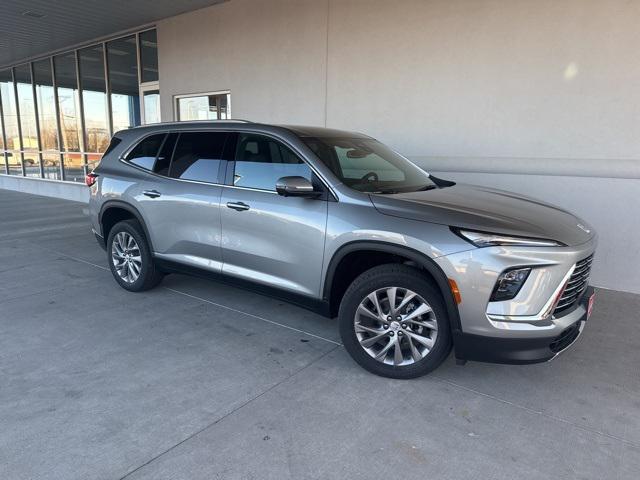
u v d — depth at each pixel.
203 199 4.15
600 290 5.33
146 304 4.69
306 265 3.56
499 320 2.85
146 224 4.65
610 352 3.78
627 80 5.02
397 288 3.17
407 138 6.53
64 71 12.80
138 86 10.55
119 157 5.01
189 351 3.68
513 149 5.75
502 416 2.89
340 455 2.51
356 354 3.36
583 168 5.32
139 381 3.23
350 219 3.31
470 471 2.41
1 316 4.35
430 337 3.14
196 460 2.46
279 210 3.65
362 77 6.81
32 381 3.21
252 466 2.42
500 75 5.71
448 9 5.94
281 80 7.71
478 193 3.82
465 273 2.87
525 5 5.43
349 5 6.77
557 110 5.43
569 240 2.99
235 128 4.14
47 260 6.39
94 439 2.61
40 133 14.19
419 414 2.89
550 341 2.88
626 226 5.20
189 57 9.03
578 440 2.68
